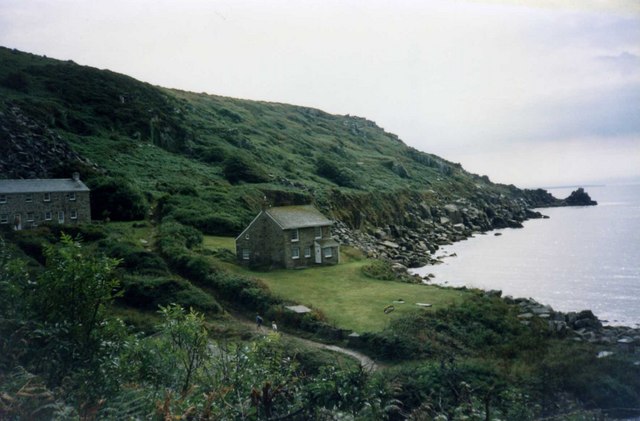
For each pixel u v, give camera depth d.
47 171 77.31
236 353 14.27
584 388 30.84
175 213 74.75
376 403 12.52
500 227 152.62
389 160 172.62
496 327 42.34
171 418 10.12
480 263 87.19
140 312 43.12
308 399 12.12
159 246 59.41
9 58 124.56
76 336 13.14
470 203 158.88
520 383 30.48
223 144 127.38
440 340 38.59
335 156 164.12
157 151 109.69
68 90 116.25
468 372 29.62
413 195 142.12
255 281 49.56
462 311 43.97
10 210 61.69
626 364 33.62
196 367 15.04
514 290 65.06
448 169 199.75
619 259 86.44
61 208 66.69
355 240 88.56
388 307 44.56
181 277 51.69
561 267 81.00
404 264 84.31
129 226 69.19
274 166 126.00
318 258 61.97
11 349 11.84
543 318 45.78
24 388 9.51
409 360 35.31
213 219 73.88
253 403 10.73
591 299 59.59
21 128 81.81
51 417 9.77
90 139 100.50
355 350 37.72
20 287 13.07
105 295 13.83
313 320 41.75
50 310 13.23
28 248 52.91
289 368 15.96
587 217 172.62
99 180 76.94
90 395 11.99
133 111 118.38
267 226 60.34
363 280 55.38
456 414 13.48
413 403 21.31
